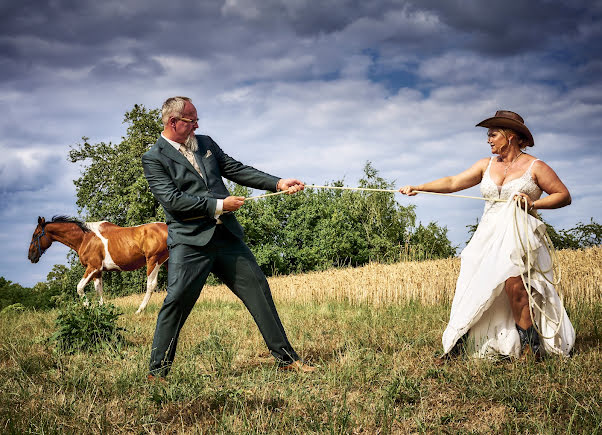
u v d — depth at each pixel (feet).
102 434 9.95
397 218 132.16
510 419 10.03
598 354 14.26
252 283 14.88
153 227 39.91
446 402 11.34
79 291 39.70
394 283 36.83
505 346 14.70
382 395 11.49
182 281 14.06
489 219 15.44
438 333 18.70
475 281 14.82
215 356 15.93
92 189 110.11
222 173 16.11
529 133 15.29
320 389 12.38
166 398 11.80
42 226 39.29
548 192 15.06
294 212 130.72
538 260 14.98
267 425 10.09
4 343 19.24
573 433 9.19
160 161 14.35
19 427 9.91
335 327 21.39
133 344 20.29
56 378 13.82
